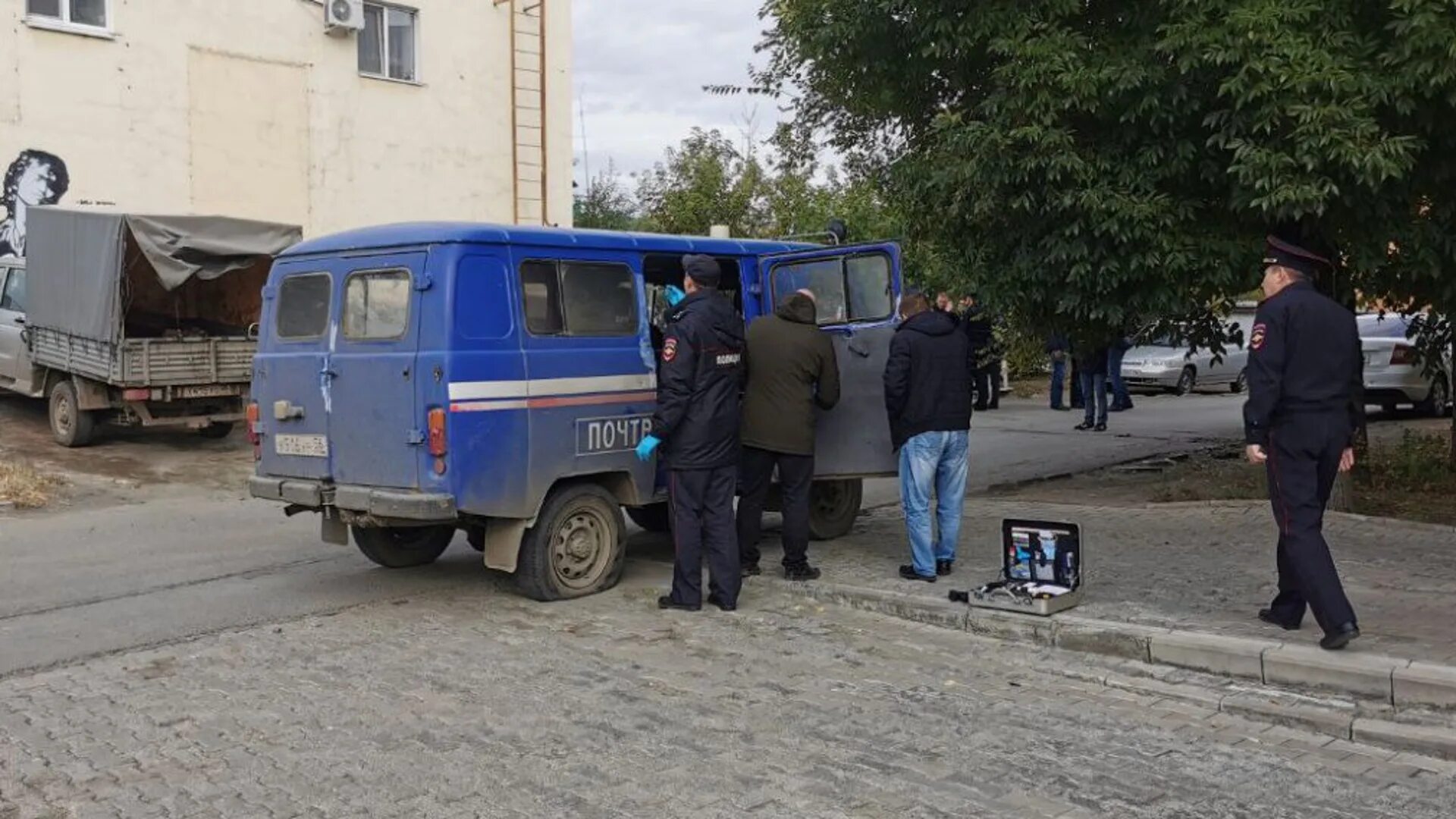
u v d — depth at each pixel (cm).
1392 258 798
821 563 824
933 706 545
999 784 456
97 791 456
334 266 725
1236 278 802
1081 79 752
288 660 624
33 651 641
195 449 1436
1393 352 1636
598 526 758
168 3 1697
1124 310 829
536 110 2156
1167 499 1064
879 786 454
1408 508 979
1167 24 746
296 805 440
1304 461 564
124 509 1092
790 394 753
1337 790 451
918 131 1012
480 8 2066
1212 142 726
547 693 565
